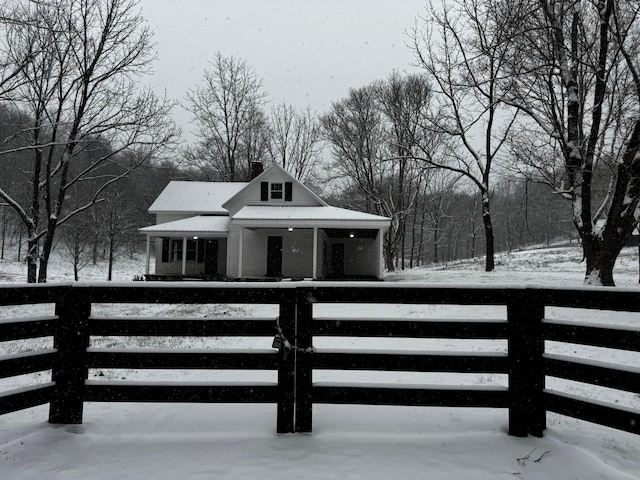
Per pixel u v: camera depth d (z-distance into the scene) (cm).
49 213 1895
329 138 3581
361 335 331
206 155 4259
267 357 332
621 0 1195
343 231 2330
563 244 5050
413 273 2620
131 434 327
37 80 1695
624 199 1315
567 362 307
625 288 288
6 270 3303
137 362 335
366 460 286
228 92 4206
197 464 280
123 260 4231
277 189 2406
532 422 320
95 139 1952
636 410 273
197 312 1291
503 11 1047
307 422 328
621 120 1450
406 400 327
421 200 4322
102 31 1850
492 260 2494
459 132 2398
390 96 3300
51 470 272
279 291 333
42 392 333
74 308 339
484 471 272
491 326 327
